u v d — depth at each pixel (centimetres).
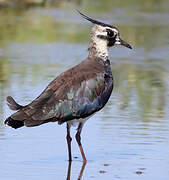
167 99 1812
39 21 3241
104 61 1350
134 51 2652
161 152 1321
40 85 1941
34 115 1187
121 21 3319
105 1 4144
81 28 3091
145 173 1201
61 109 1227
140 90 1938
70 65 2281
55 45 2683
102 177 1180
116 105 1725
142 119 1568
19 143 1367
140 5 4050
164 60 2475
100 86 1299
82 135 1444
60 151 1331
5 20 3234
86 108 1271
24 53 2503
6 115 1586
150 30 3095
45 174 1191
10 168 1212
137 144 1372
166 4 4159
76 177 1180
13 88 1895
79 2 3953
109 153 1326
